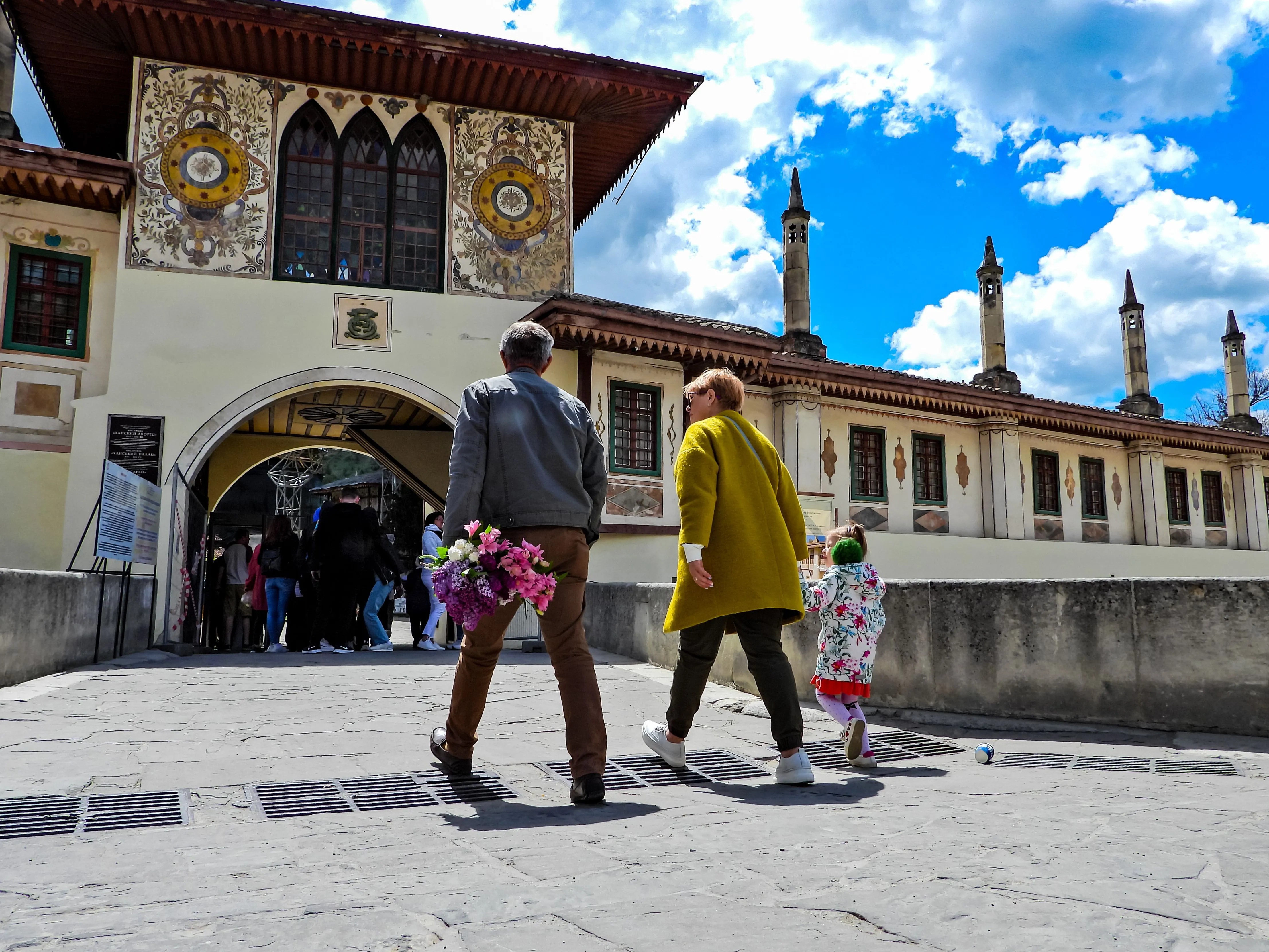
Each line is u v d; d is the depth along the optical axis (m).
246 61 13.64
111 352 13.18
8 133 13.34
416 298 14.16
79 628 8.62
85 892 2.36
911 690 6.74
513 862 2.64
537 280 14.80
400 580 11.72
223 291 13.37
